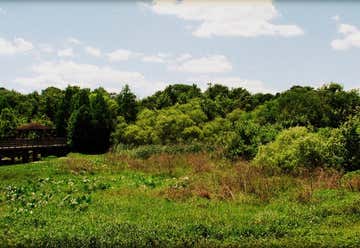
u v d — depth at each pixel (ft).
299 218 59.11
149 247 50.85
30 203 69.72
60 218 60.29
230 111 258.78
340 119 170.19
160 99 263.70
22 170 113.19
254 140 117.60
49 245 50.96
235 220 58.44
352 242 50.14
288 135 98.22
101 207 66.90
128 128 196.03
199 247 50.88
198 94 281.54
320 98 176.14
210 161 117.80
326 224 57.06
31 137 208.85
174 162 120.67
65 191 81.71
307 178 82.17
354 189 72.23
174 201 71.46
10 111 224.53
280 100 180.75
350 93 179.73
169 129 178.70
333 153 91.81
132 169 116.98
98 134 218.59
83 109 218.59
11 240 52.16
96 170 113.80
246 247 50.62
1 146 152.87
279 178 81.41
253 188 75.00
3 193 81.97
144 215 61.62
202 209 65.21
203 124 187.73
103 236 52.37
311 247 49.85
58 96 273.95
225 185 76.38
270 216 59.36
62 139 211.20
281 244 50.85
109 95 273.75
